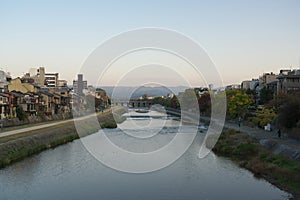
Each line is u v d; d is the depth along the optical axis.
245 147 33.69
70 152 34.34
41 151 35.03
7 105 51.56
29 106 57.75
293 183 22.36
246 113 55.06
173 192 20.97
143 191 21.12
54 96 69.25
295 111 35.97
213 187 22.22
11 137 35.03
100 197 19.89
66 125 49.69
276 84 68.25
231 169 27.28
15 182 23.00
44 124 51.53
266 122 44.62
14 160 29.77
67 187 21.89
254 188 21.97
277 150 30.16
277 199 19.94
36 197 19.86
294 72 64.81
